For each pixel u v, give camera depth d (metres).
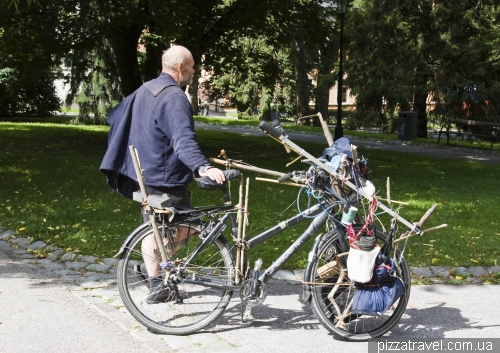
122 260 4.01
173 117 3.96
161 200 3.88
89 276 5.20
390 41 23.36
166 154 4.08
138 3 13.47
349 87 25.11
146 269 4.15
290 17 16.12
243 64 18.27
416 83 23.20
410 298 4.96
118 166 4.17
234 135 22.27
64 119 30.81
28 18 13.48
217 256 4.19
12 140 15.86
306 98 32.66
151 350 3.75
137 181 4.12
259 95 39.00
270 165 13.10
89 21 14.05
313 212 4.14
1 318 4.16
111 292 4.80
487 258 6.11
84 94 26.17
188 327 4.04
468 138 21.56
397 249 4.18
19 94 28.58
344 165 4.04
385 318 4.26
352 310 3.98
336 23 20.28
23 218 6.91
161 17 12.91
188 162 3.85
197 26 14.77
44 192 8.51
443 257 6.05
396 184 10.88
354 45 23.83
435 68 22.78
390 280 4.02
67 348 3.72
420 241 6.57
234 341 3.95
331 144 4.29
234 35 16.31
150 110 4.07
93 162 12.02
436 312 4.64
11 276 5.12
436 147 20.27
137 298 4.33
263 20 15.77
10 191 8.47
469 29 22.97
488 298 5.01
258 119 38.66
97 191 8.72
